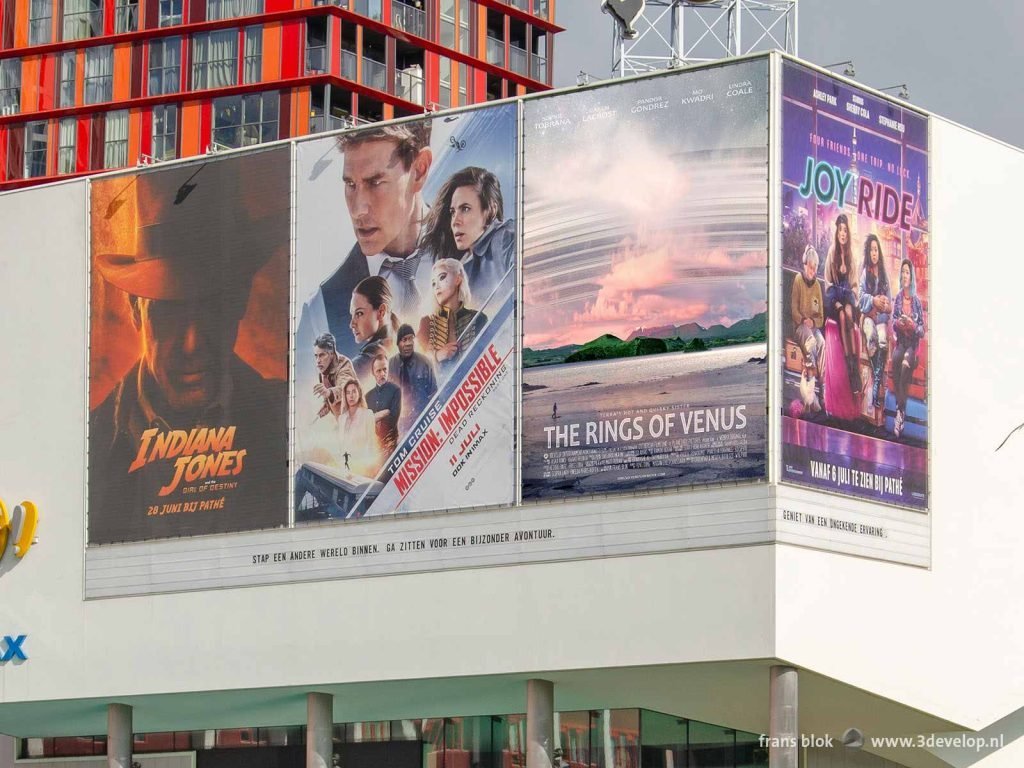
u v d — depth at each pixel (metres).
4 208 70.62
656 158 59.38
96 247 68.62
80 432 68.25
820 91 59.19
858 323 59.38
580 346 59.81
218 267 66.12
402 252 63.00
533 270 60.75
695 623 57.25
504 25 102.19
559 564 59.47
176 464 66.25
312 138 64.94
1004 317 63.78
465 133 62.41
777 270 57.56
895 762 65.00
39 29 97.25
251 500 64.69
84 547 67.69
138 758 72.81
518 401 60.56
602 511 58.97
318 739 64.00
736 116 58.47
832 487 58.09
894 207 60.78
